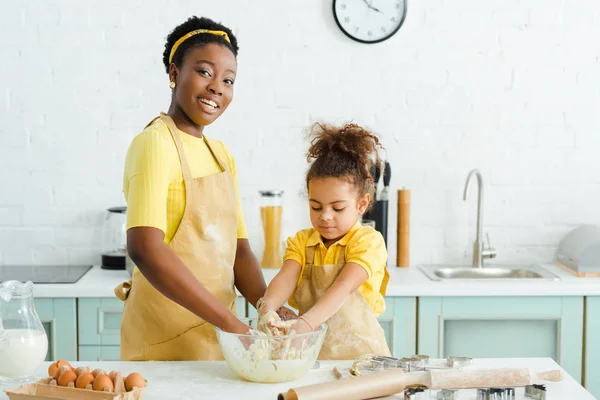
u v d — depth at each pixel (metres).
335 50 3.18
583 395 1.44
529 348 2.85
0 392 1.44
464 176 3.25
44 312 2.78
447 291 2.79
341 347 1.72
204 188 1.83
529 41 3.19
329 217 1.78
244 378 1.54
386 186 3.12
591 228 3.07
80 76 3.15
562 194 3.26
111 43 3.14
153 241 1.67
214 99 1.84
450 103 3.21
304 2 3.16
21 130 3.16
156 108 3.18
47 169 3.19
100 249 3.23
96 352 2.80
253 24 3.16
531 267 3.19
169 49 1.92
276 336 1.50
